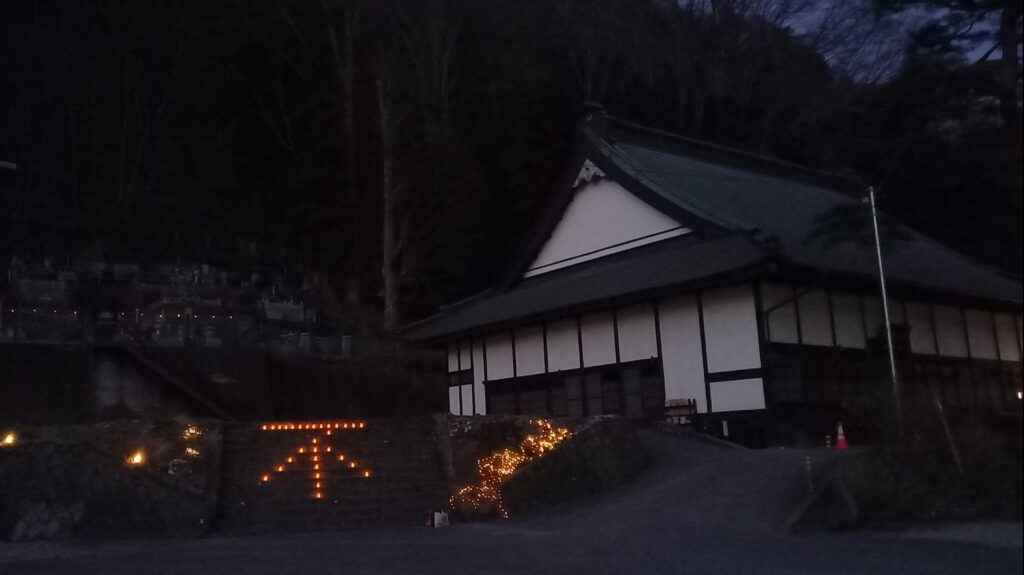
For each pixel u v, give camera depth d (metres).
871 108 15.50
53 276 35.72
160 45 48.22
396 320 38.28
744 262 21.17
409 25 46.09
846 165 16.98
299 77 47.72
